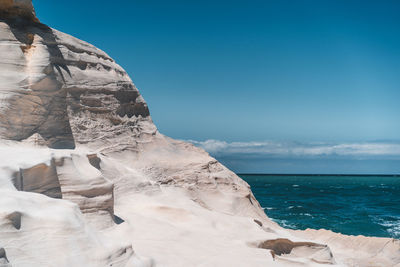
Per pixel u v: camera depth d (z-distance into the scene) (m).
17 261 5.51
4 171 7.63
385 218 32.09
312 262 11.73
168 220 11.92
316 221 29.70
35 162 8.62
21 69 12.67
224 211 16.64
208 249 9.66
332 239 18.73
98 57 17.25
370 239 17.91
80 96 15.20
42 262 5.75
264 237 12.02
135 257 7.07
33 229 6.07
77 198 9.34
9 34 12.91
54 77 13.77
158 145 18.81
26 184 8.27
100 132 15.70
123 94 17.69
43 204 6.69
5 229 5.70
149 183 14.49
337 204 43.44
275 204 41.94
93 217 9.45
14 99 12.01
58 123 13.75
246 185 21.42
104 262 6.33
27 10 13.88
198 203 16.44
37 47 13.35
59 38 15.16
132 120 18.08
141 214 11.84
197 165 18.48
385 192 67.62
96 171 10.25
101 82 16.44
